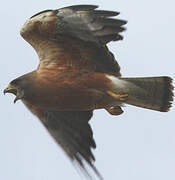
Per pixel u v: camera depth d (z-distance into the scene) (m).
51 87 15.44
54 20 14.78
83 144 16.91
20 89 15.62
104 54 15.55
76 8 14.63
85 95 15.55
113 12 14.27
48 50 15.39
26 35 15.21
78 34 14.80
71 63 15.45
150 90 15.69
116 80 15.52
